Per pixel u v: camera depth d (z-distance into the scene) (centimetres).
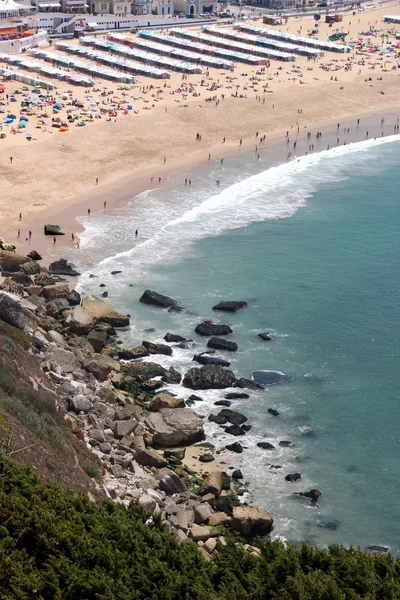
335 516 6962
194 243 12344
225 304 10344
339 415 8350
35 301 9862
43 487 5341
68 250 11800
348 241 12662
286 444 7850
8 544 4859
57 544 4941
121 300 10450
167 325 9906
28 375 7575
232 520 6631
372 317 10312
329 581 4962
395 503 7156
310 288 11031
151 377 8744
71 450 6538
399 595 4959
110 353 9144
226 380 8700
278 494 7169
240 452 7662
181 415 7825
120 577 4906
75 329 9412
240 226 13100
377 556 5481
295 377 8988
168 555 5228
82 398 7650
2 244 11544
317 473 7481
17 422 6203
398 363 9319
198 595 4862
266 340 9688
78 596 4734
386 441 7975
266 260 11862
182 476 7181
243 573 5197
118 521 5334
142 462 7219
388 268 11694
